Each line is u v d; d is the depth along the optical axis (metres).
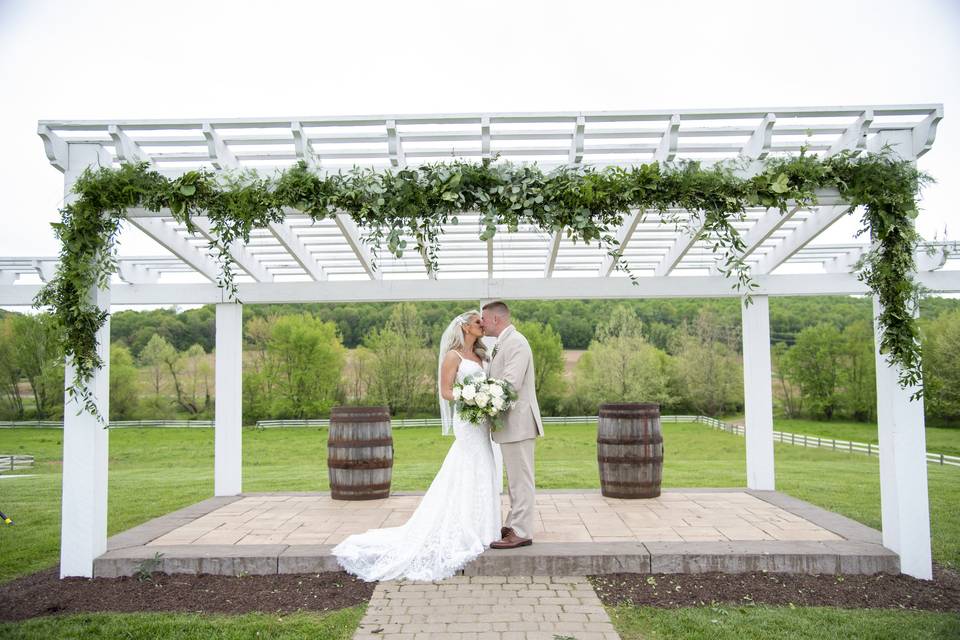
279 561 4.24
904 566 4.16
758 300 6.83
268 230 5.92
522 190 4.29
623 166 4.70
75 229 4.21
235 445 6.90
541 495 6.49
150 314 31.44
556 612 3.50
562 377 31.55
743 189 4.30
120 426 27.16
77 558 4.22
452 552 4.21
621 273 8.13
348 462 6.33
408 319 30.52
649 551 4.23
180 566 4.26
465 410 4.23
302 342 30.69
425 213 4.36
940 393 20.39
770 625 3.32
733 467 12.52
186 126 4.35
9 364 26.70
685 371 31.05
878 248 4.36
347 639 3.16
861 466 12.34
